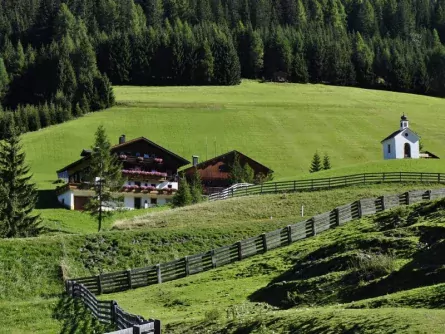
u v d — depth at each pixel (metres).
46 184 112.31
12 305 39.34
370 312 24.11
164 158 109.06
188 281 42.81
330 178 80.25
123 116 165.12
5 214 70.00
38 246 51.84
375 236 37.66
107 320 33.06
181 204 84.75
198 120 161.50
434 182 78.19
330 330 23.28
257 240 47.16
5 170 73.44
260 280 39.09
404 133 108.44
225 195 83.75
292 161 135.00
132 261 52.00
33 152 138.62
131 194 100.31
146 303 38.69
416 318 21.98
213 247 54.44
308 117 164.75
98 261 51.59
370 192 73.88
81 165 100.94
